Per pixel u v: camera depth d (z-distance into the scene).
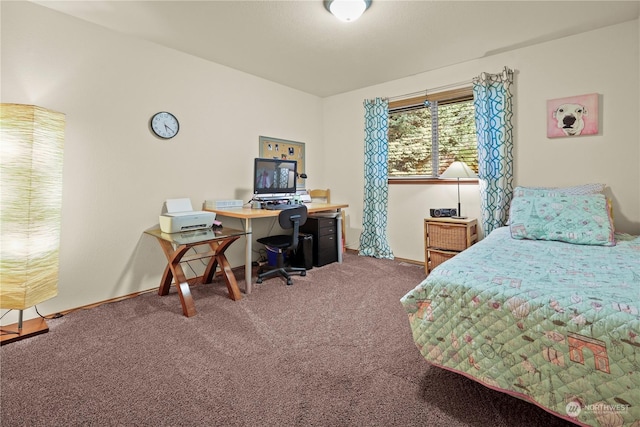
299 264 3.55
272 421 1.26
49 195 2.04
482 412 1.28
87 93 2.42
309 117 4.37
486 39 2.71
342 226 4.32
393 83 3.82
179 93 2.98
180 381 1.51
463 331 1.30
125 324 2.15
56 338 1.95
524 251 1.86
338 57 3.09
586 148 2.65
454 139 3.48
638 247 1.91
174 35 2.63
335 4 2.06
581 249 1.90
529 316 1.15
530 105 2.89
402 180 3.83
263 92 3.75
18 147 1.87
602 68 2.55
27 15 2.13
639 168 2.45
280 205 3.33
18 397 1.40
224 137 3.37
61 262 2.33
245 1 2.13
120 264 2.64
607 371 0.99
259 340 1.92
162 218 2.66
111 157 2.56
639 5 2.21
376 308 2.41
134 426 1.24
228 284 2.61
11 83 2.08
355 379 1.52
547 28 2.53
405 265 3.65
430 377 1.52
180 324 2.14
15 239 1.88
